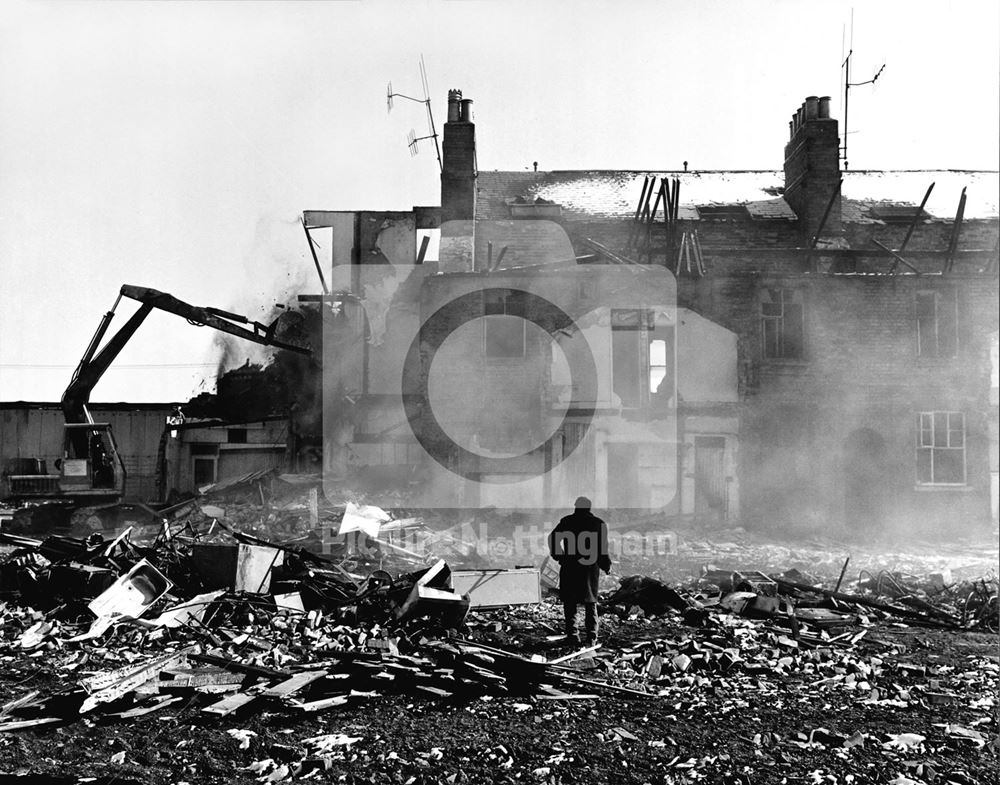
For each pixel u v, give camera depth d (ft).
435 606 33.37
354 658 26.76
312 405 88.17
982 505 79.05
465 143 89.66
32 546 40.24
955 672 28.73
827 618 37.91
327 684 24.63
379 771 18.48
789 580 46.55
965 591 43.42
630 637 33.12
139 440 82.79
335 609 34.71
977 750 20.53
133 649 29.27
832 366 79.97
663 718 22.54
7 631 31.78
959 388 80.33
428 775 18.25
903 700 24.88
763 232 96.94
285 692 23.04
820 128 94.94
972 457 79.66
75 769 18.37
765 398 78.89
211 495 77.41
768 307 80.64
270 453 85.25
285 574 37.40
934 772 18.69
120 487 70.13
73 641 29.89
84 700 22.27
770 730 21.72
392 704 23.35
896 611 39.73
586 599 31.60
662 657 28.35
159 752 19.39
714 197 103.30
